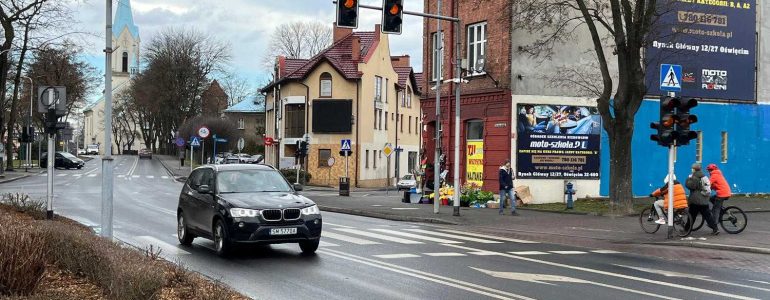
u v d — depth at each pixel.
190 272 8.37
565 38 27.31
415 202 30.30
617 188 23.14
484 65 27.61
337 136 57.28
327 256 12.92
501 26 26.95
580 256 13.69
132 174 62.12
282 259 12.49
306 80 58.38
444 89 30.31
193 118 80.50
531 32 26.66
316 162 57.62
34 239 7.26
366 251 13.75
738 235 17.44
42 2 39.31
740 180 31.12
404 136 69.44
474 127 29.06
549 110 27.11
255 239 12.42
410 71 70.06
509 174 23.89
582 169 27.56
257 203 12.72
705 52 29.80
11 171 59.28
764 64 31.62
